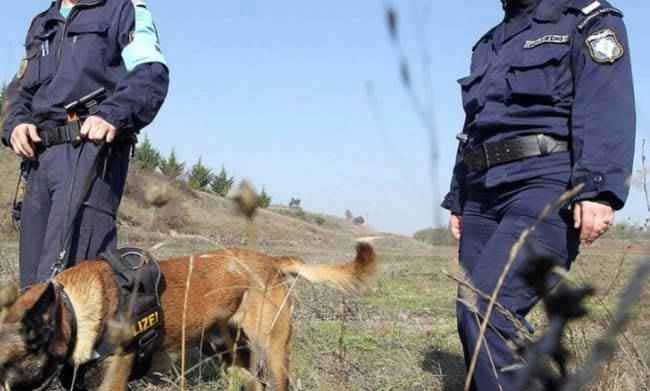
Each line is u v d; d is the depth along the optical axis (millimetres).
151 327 3672
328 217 43500
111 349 3381
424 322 7562
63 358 3186
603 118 3145
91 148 3973
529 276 884
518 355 1172
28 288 3348
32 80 4129
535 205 3281
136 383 4637
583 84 3234
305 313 7199
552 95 3336
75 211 3871
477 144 3635
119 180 4102
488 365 3148
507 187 3445
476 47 3914
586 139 3168
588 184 3100
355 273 4527
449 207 4094
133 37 4047
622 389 2660
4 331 2863
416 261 15328
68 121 4027
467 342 3277
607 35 3215
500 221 3539
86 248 3977
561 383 852
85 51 4035
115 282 3514
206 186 23562
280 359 4391
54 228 3918
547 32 3389
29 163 4238
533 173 3344
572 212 3221
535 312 5121
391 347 5887
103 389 2955
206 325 4223
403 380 4879
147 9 4156
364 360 5246
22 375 2980
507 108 3459
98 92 4031
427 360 5551
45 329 3023
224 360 4523
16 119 4109
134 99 3871
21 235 4230
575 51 3301
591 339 3016
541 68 3371
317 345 5168
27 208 4195
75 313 3275
